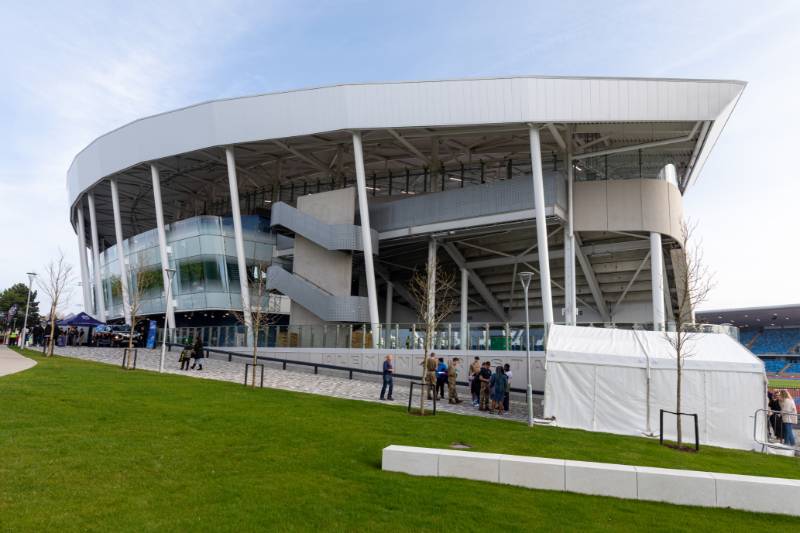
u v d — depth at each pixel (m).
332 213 38.66
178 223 46.41
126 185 53.16
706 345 18.70
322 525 7.17
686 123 28.75
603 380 18.23
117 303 54.16
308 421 14.16
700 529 7.95
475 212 33.75
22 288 89.56
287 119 35.94
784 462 14.10
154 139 42.31
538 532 7.39
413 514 7.77
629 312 40.50
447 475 9.88
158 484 8.55
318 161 42.00
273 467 9.88
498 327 27.73
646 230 32.34
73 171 53.53
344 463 10.38
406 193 43.09
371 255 35.31
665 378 17.78
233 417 13.98
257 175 48.97
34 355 31.17
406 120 32.28
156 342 42.66
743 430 17.05
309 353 32.94
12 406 13.26
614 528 7.74
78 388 16.69
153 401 15.60
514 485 9.63
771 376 82.50
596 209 32.97
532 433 14.93
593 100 28.73
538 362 26.39
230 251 45.28
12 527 6.57
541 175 30.09
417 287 43.62
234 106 37.81
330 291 37.50
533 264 38.72
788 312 84.25
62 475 8.61
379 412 16.58
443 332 29.11
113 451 10.14
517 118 29.86
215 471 9.41
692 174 37.78
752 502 9.04
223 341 37.09
